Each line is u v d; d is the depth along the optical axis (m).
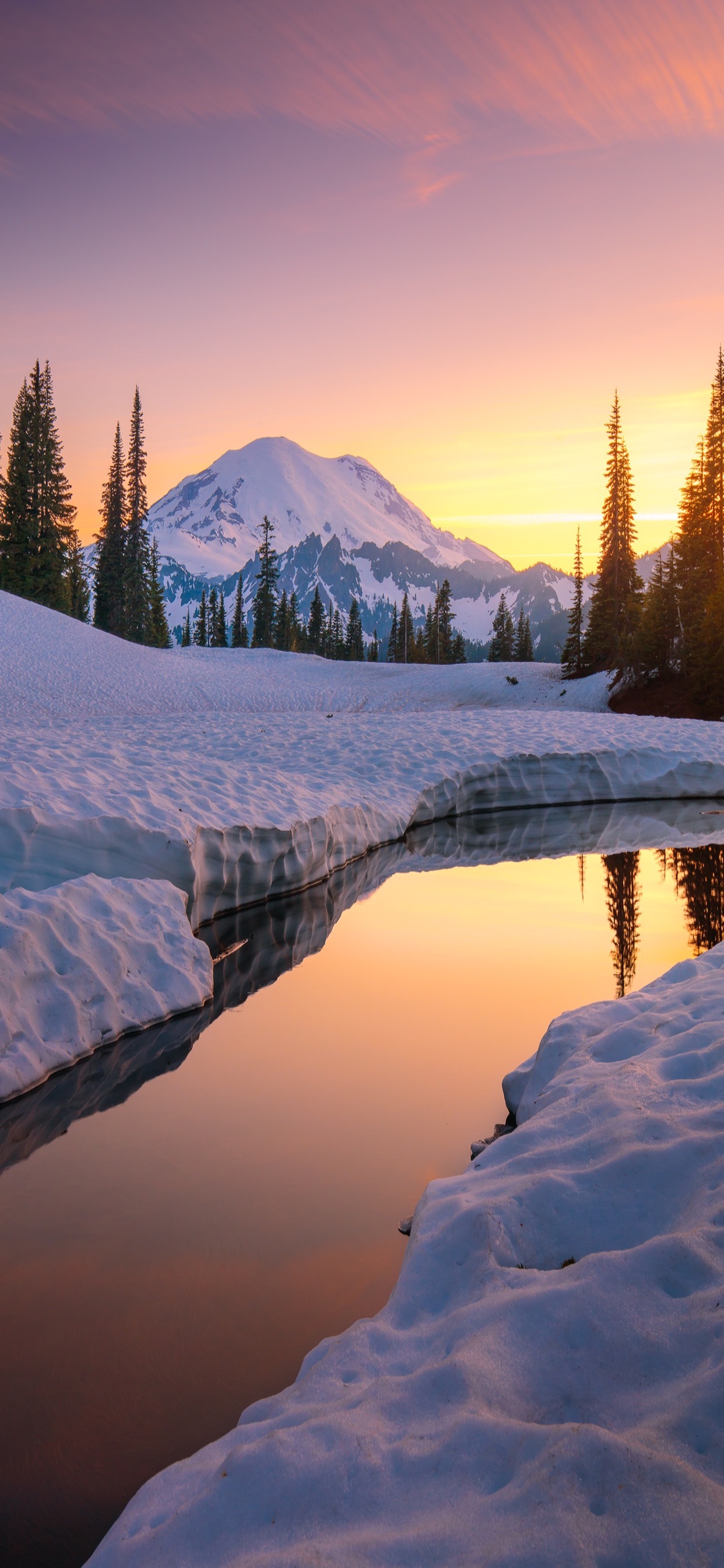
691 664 43.00
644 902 11.73
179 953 8.10
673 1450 2.25
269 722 28.86
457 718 30.53
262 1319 3.69
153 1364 3.42
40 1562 2.58
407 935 10.09
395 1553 2.04
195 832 10.16
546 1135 4.24
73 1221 4.48
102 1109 5.81
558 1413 2.52
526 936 9.98
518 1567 1.93
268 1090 6.06
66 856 8.70
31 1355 3.49
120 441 65.62
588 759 21.75
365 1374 2.89
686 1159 3.72
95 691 38.47
